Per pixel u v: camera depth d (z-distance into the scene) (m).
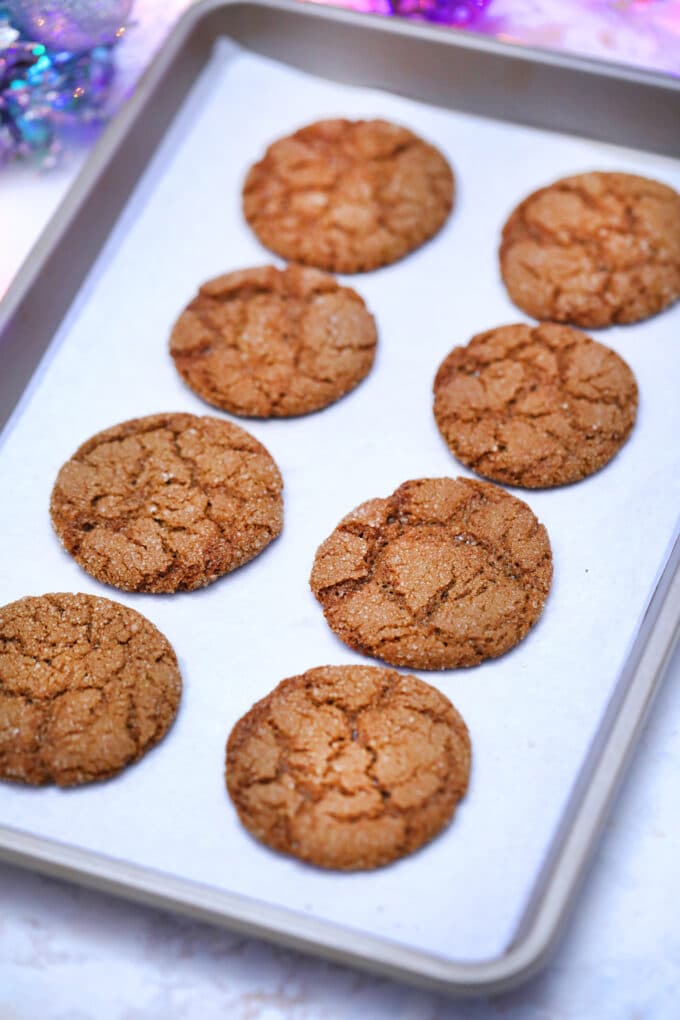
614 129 0.85
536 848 0.70
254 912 0.68
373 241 0.83
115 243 0.83
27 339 0.80
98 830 0.71
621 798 0.73
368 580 0.75
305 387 0.79
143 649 0.74
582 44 0.91
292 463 0.78
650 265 0.82
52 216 0.81
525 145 0.86
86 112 0.87
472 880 0.70
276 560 0.76
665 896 0.72
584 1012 0.70
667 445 0.78
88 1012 0.70
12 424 0.79
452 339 0.81
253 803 0.71
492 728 0.72
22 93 0.83
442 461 0.78
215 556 0.75
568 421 0.78
